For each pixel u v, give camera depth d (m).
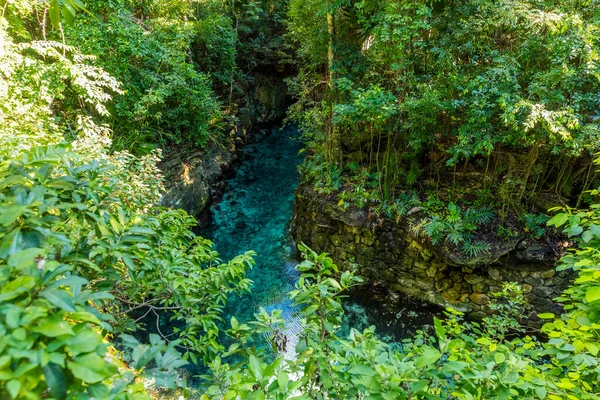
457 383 1.14
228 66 8.90
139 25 5.93
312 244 5.54
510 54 3.71
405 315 4.58
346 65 4.96
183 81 6.04
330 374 1.26
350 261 5.02
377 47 4.38
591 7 3.43
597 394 1.17
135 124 5.74
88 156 3.28
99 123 5.34
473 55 4.14
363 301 4.86
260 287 5.05
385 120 4.35
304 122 6.67
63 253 1.12
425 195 4.89
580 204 4.20
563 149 3.68
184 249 2.28
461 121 4.23
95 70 4.95
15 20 4.42
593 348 1.11
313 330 1.55
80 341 0.64
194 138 6.95
